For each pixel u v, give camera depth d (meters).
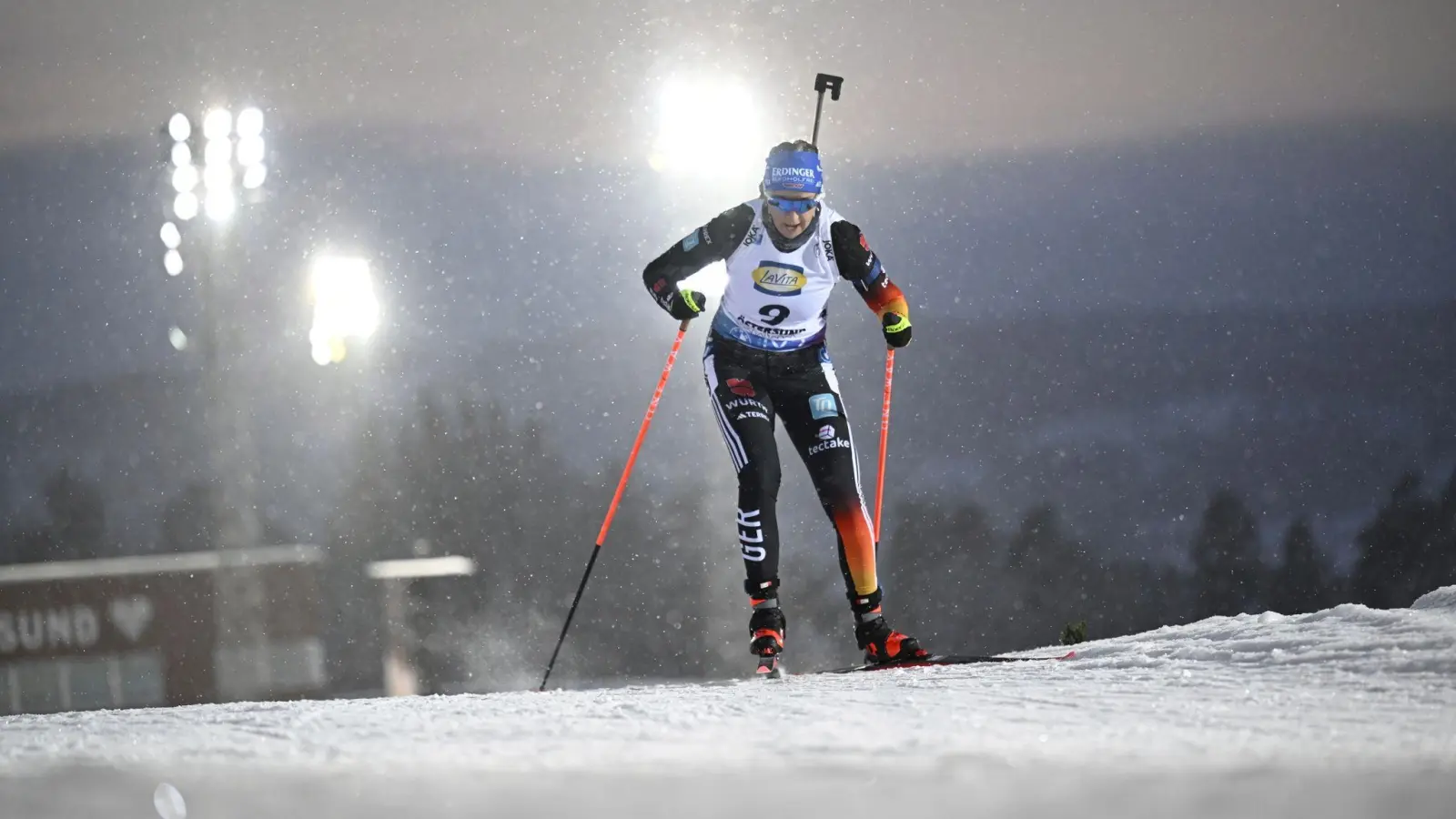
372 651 81.00
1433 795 3.59
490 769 4.09
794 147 14.44
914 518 132.25
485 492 111.38
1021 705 7.59
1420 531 123.75
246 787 3.72
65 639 64.19
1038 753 4.30
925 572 128.50
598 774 3.93
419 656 84.56
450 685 85.50
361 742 5.73
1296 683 8.60
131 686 64.25
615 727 6.24
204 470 146.25
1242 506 130.62
